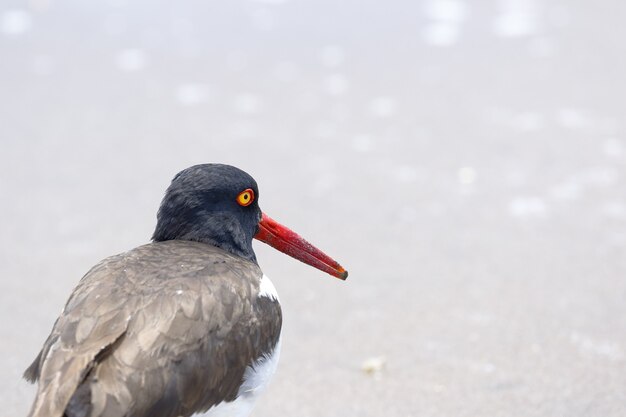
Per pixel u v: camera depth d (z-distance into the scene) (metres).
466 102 17.27
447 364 10.52
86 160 15.27
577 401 9.83
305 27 20.64
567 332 11.05
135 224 13.51
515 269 12.41
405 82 18.09
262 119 16.70
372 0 22.17
